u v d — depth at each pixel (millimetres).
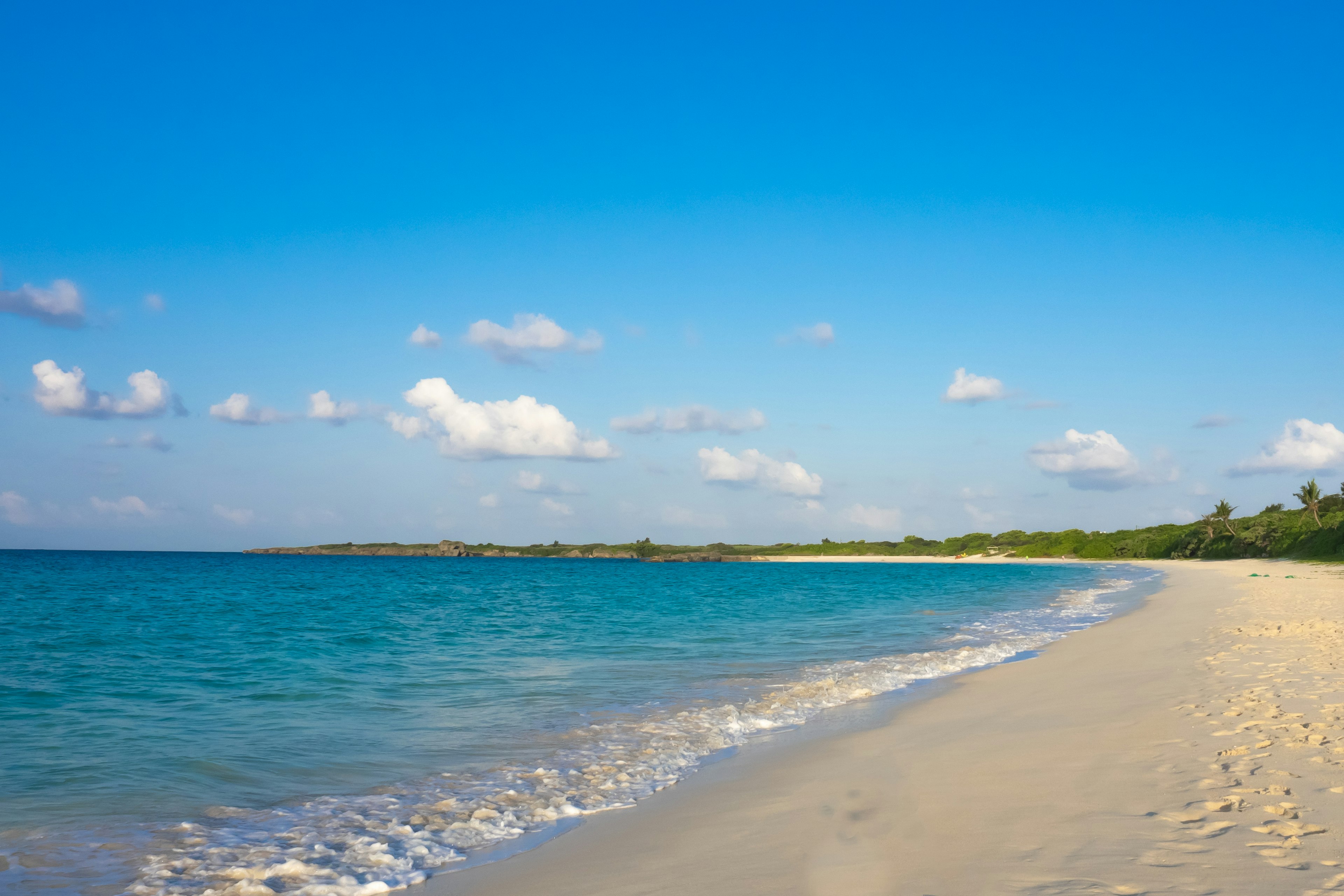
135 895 5836
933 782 7902
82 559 172000
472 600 48531
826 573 123438
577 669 17766
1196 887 4629
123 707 13391
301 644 23500
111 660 19578
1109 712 10789
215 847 6824
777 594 58219
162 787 8625
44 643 23516
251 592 54969
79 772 9195
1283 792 6406
